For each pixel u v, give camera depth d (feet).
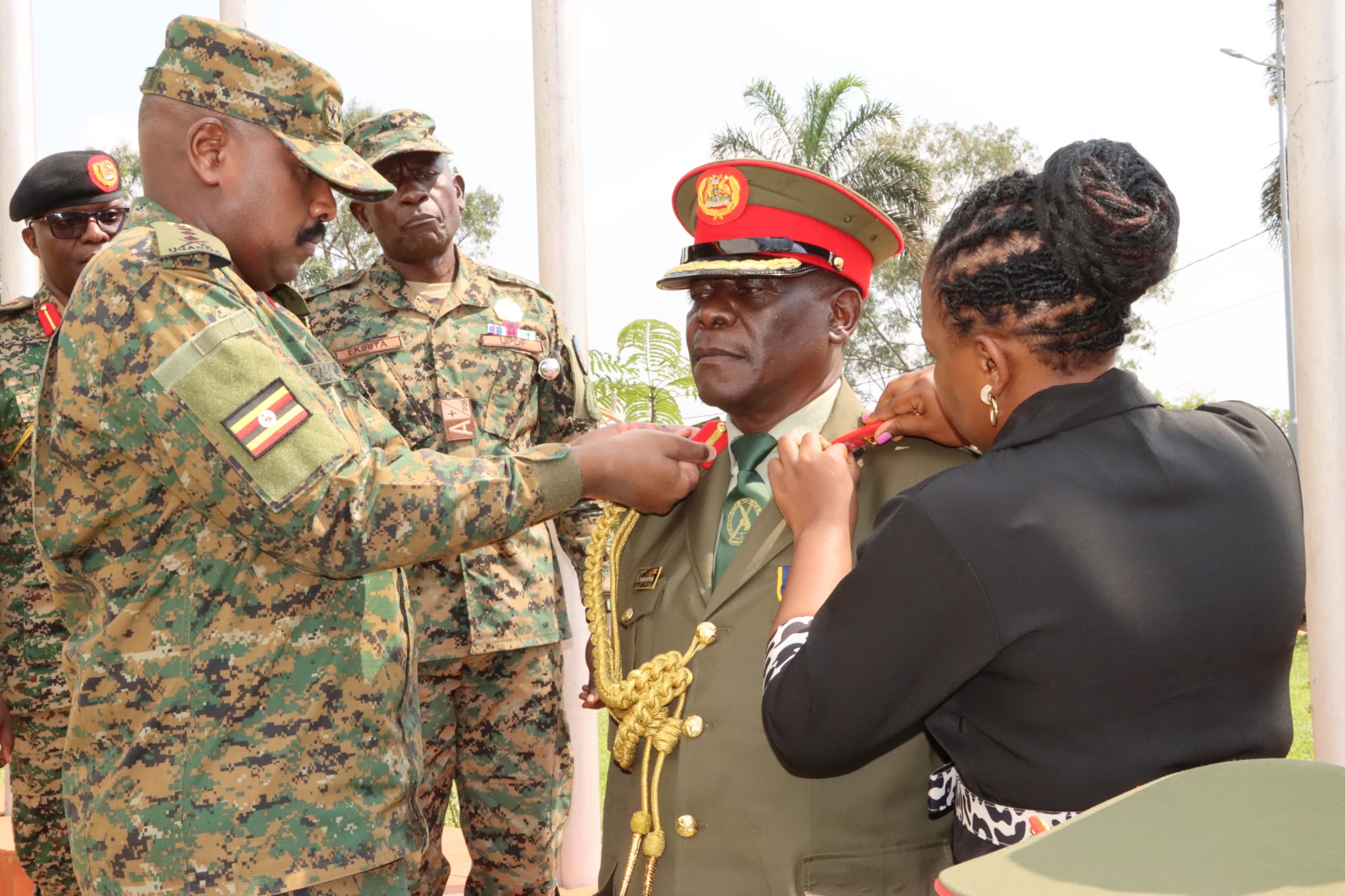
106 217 9.67
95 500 4.50
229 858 4.35
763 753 4.31
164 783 4.37
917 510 3.14
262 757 4.45
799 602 3.69
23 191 9.46
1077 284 3.11
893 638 3.15
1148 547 3.01
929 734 3.64
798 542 3.95
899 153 55.52
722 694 4.45
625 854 4.81
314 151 4.75
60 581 4.79
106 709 4.46
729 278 4.67
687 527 4.99
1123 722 3.04
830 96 54.80
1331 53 5.70
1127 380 3.34
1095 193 2.97
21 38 14.05
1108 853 2.02
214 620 4.45
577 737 10.39
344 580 4.54
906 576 3.13
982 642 3.05
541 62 10.40
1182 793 2.15
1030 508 3.05
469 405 8.77
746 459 4.94
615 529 5.40
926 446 4.51
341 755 4.63
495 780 8.62
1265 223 43.93
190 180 4.68
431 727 8.30
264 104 4.67
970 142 72.95
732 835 4.32
